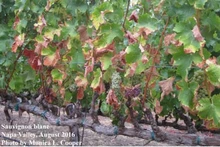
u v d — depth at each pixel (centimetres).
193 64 222
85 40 280
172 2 212
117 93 249
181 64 201
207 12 206
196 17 206
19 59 373
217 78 194
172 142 254
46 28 294
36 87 408
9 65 354
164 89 230
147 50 244
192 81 211
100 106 398
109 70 251
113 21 247
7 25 344
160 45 223
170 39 215
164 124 417
